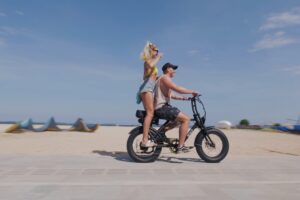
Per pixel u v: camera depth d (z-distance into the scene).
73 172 4.82
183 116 6.00
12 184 4.04
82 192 3.70
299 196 3.59
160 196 3.55
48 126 18.30
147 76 6.12
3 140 11.71
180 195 3.59
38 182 4.16
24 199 3.42
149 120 5.95
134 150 6.03
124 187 3.93
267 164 5.77
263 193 3.71
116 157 6.57
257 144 11.75
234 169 5.22
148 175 4.66
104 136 14.90
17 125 16.19
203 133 6.07
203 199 3.44
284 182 4.26
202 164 5.76
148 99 6.02
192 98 6.13
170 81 6.07
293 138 15.78
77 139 12.66
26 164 5.49
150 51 6.21
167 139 6.07
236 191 3.78
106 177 4.49
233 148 10.07
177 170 5.09
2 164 5.48
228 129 28.02
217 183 4.17
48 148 9.15
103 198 3.47
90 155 6.86
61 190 3.78
